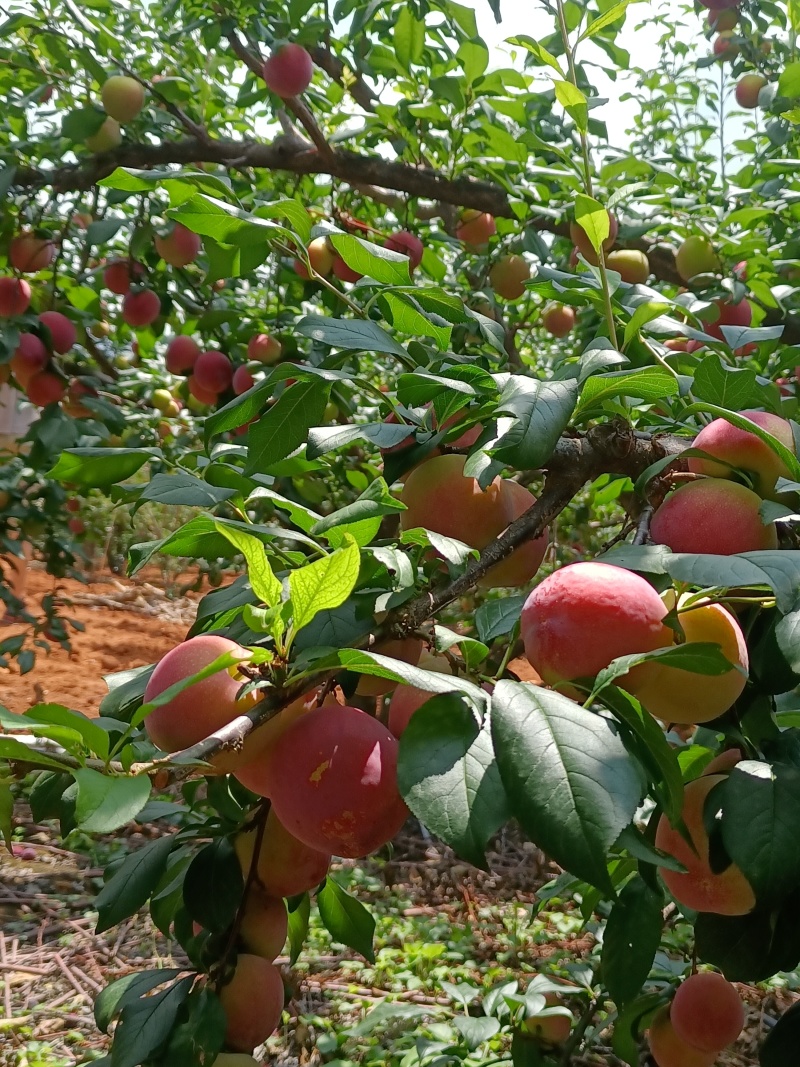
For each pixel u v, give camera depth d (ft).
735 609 1.39
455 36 3.46
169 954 3.89
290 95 3.35
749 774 1.28
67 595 10.97
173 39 3.70
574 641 1.14
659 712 1.28
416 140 3.61
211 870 1.53
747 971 1.48
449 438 1.48
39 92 3.90
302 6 3.34
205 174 1.61
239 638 1.43
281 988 1.65
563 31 1.62
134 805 0.90
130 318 4.28
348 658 1.10
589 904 2.08
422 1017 3.35
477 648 1.24
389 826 1.24
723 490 1.35
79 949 3.95
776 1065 1.60
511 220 3.82
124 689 1.52
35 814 1.62
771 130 3.42
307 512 1.45
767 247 3.09
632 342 1.87
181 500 1.55
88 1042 3.34
